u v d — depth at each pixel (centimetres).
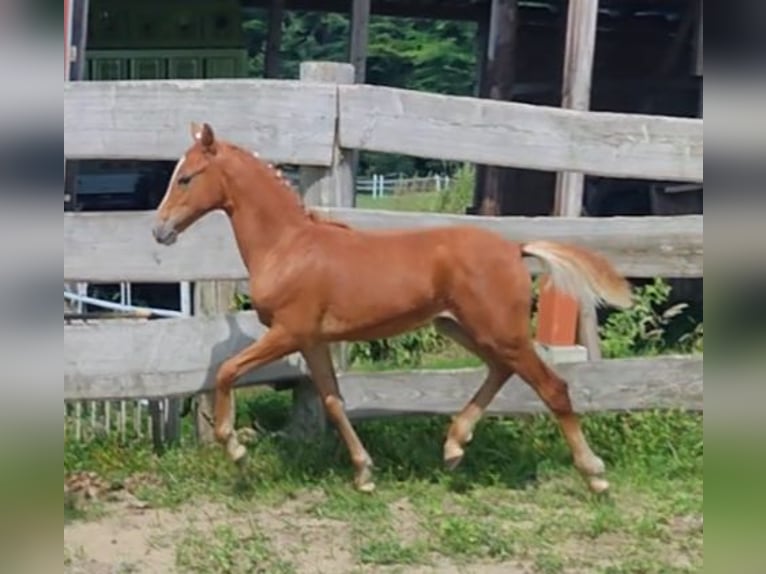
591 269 481
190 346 536
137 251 529
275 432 554
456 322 495
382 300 479
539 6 1141
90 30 1023
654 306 695
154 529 468
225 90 529
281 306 481
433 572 427
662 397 562
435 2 1148
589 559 437
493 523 471
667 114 1141
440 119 543
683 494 501
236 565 431
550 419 554
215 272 536
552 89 1150
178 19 1059
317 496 502
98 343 529
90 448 536
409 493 505
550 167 554
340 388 539
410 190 1908
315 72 538
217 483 511
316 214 512
